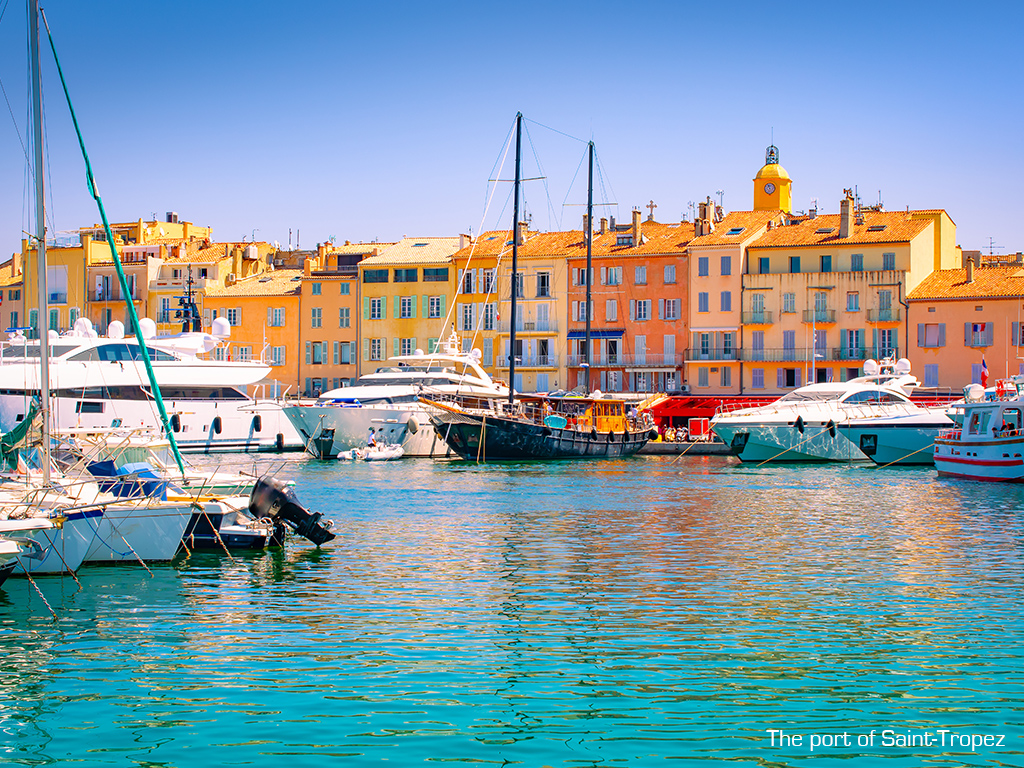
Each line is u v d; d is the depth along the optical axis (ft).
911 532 102.73
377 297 310.04
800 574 81.61
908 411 194.59
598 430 215.31
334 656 59.16
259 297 316.81
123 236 349.61
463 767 44.52
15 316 341.00
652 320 292.81
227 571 82.12
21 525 70.28
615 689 53.72
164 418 94.38
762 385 282.97
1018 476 148.87
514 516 114.93
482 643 61.72
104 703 51.75
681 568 84.02
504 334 301.63
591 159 247.50
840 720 49.80
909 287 272.72
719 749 46.55
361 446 204.44
